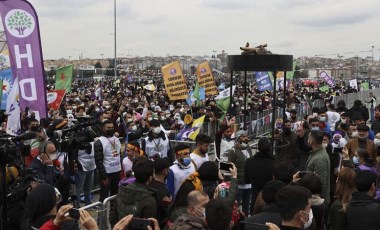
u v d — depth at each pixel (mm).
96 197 10672
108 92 36125
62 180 7242
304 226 4082
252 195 7562
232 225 4574
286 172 5812
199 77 20781
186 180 5504
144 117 15500
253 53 8820
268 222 4254
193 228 3750
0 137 5488
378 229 4902
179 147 6738
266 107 23750
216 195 5625
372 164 7613
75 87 49000
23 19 9602
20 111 10828
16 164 5602
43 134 8195
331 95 30594
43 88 9797
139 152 8203
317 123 10906
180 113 17875
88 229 3654
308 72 95062
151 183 5617
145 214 5062
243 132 8461
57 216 3740
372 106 25734
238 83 52469
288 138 9672
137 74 94938
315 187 5238
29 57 9688
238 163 8234
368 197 5070
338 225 5309
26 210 4234
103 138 8992
